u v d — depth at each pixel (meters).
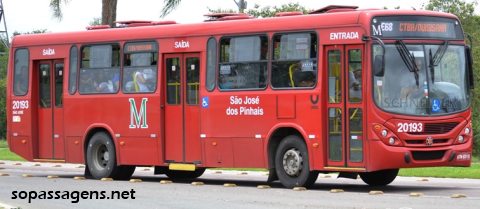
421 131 19.88
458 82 20.52
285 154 21.08
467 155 20.44
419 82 19.98
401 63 19.88
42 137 26.72
